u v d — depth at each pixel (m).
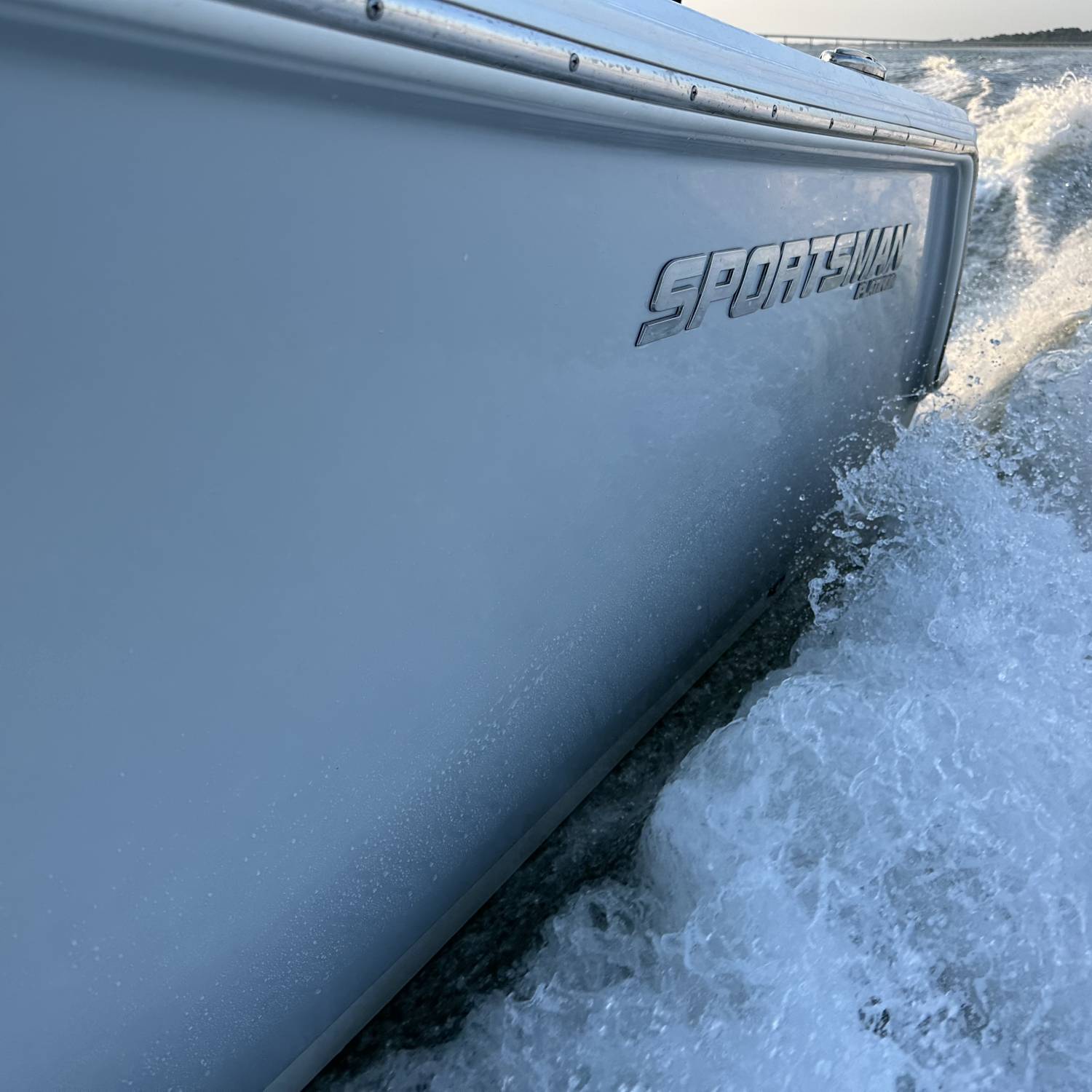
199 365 0.71
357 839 1.14
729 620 2.05
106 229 0.62
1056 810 1.59
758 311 1.47
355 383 0.84
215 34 0.60
